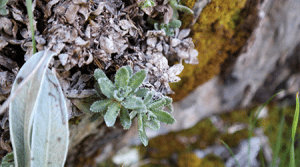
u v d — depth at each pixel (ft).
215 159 1.71
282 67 1.85
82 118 1.27
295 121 1.17
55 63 1.12
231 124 1.86
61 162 1.06
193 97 1.55
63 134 1.05
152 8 1.17
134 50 1.18
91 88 1.19
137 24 1.19
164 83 1.19
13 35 1.12
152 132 1.70
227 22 1.30
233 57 1.40
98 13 1.13
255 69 1.69
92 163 1.50
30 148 1.04
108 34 1.14
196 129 1.79
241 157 1.73
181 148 1.71
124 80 1.12
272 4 1.45
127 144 1.63
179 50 1.22
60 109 1.05
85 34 1.12
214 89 1.63
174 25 1.20
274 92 2.01
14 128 1.06
